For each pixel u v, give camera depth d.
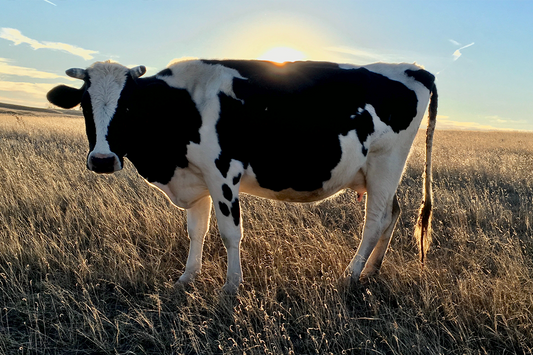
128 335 3.12
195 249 4.09
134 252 4.24
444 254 4.51
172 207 5.72
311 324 3.22
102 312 3.41
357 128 3.86
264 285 3.84
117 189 6.52
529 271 3.91
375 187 4.17
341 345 2.99
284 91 3.66
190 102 3.57
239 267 3.79
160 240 4.81
